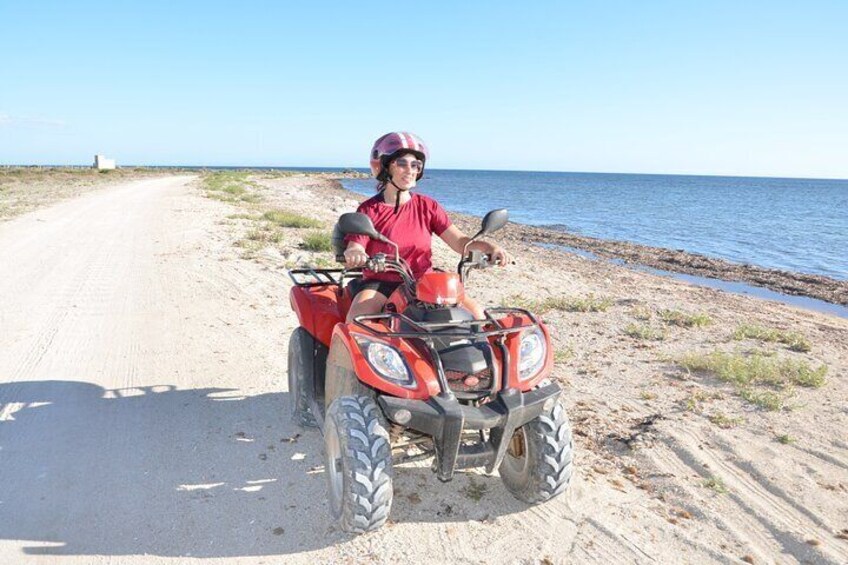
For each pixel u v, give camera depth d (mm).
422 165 4496
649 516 4164
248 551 3660
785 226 37375
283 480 4449
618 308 10555
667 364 7477
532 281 12953
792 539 3986
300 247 15172
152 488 4309
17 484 4324
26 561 3518
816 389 6793
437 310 3768
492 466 3723
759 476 4789
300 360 4926
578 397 6297
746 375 6812
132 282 10758
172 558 3582
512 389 3602
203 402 5793
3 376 6359
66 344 7383
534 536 3875
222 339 7680
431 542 3781
